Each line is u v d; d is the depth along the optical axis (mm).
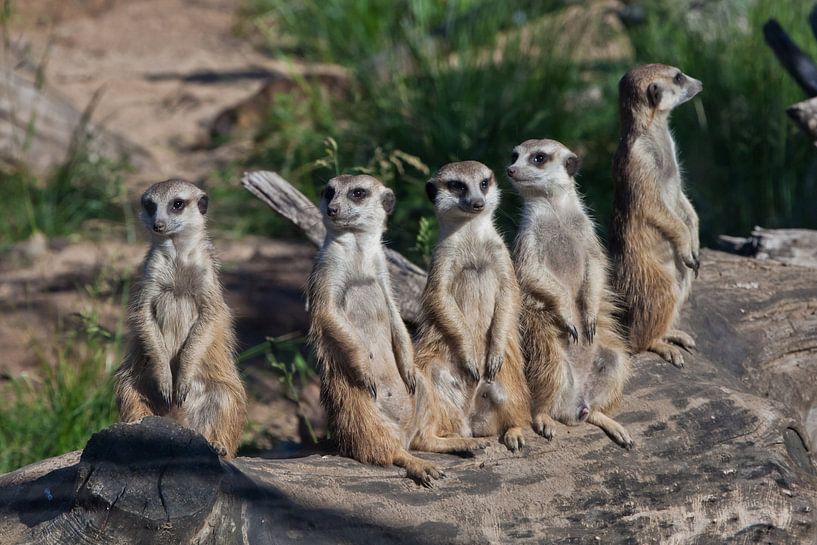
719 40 17188
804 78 13258
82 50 28547
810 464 8539
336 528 6707
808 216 14406
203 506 6000
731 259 11359
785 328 10086
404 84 18594
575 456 7797
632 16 20219
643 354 9359
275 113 20078
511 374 8172
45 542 6043
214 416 7863
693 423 8156
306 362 13047
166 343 8156
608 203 15438
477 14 20922
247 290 15094
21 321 13875
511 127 16672
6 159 19266
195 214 8133
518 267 8680
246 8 31688
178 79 26203
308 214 11219
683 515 7469
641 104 9438
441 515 7090
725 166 15688
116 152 20125
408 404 7887
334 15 26234
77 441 10461
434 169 15984
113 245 16859
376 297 8055
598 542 7234
